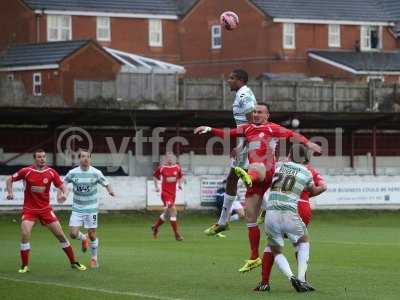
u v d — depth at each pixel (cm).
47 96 10694
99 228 7175
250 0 15362
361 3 16012
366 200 9050
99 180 4091
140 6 15225
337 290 3238
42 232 6650
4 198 7881
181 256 4609
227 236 6309
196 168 9956
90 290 3228
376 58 15225
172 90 11231
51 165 9269
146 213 8412
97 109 8512
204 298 3038
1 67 13412
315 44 15500
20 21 14262
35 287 3309
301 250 3159
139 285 3388
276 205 3127
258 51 15312
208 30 15675
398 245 5416
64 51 13075
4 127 9206
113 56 13275
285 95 11656
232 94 11300
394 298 3047
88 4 14762
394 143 10756
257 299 3009
